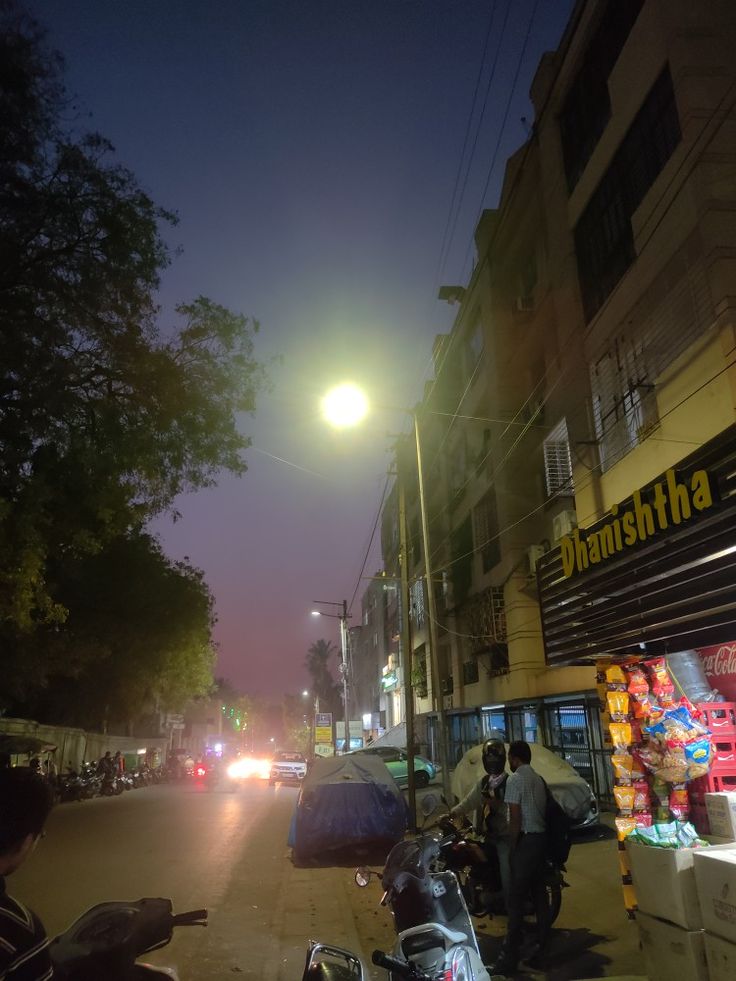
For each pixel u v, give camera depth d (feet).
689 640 22.79
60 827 59.16
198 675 134.82
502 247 74.59
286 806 77.41
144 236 41.91
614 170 43.57
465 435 89.35
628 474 40.32
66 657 93.76
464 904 16.48
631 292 40.42
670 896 13.37
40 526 44.29
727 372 31.55
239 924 25.53
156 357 45.14
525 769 19.84
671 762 17.40
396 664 147.74
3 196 39.68
